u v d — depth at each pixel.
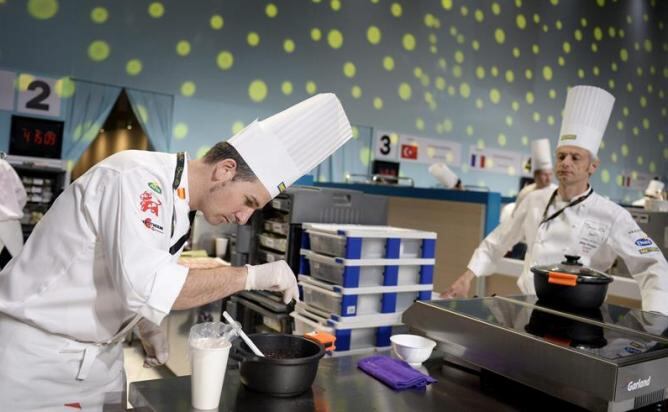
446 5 7.91
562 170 2.46
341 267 2.02
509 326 1.43
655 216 3.02
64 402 1.41
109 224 1.26
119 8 5.45
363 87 7.14
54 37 5.17
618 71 10.23
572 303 1.63
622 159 10.48
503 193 8.66
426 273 2.20
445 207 3.71
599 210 2.40
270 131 1.39
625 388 1.17
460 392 1.42
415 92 7.63
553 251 2.48
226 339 1.23
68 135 5.27
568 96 2.57
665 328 1.47
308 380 1.32
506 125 8.63
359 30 7.07
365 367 1.52
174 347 3.40
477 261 2.77
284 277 1.40
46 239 1.35
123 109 5.66
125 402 1.51
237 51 6.14
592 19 9.74
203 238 4.15
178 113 5.80
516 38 8.71
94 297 1.36
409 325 1.70
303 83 6.63
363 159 7.21
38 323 1.35
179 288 1.22
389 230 2.17
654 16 10.77
